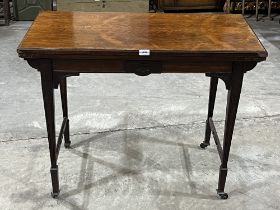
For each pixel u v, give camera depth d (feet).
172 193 9.61
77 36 8.57
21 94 13.94
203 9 21.26
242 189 9.78
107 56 7.96
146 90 14.43
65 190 9.64
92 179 10.00
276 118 12.70
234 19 9.89
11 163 10.46
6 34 19.27
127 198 9.45
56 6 20.04
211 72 8.36
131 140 11.52
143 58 8.02
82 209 9.12
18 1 20.70
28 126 12.06
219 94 14.11
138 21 9.63
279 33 20.13
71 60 8.16
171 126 12.21
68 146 11.10
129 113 12.86
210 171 10.36
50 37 8.46
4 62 16.40
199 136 11.75
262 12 23.09
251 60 8.09
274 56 17.42
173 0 20.77
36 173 10.14
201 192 9.66
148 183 9.90
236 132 11.93
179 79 15.34
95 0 19.88
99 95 13.97
